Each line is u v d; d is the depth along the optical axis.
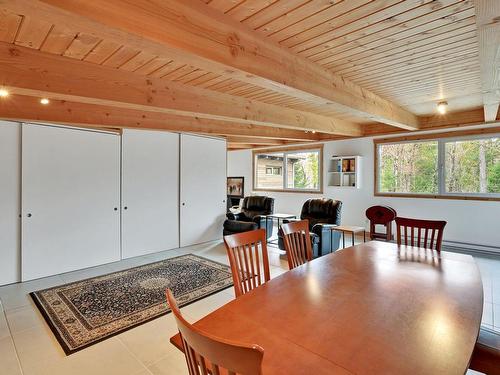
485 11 1.46
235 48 1.90
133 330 2.55
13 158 3.68
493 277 3.77
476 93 3.68
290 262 2.25
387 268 1.97
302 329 1.19
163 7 1.55
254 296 1.52
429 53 2.44
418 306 1.38
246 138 6.96
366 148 6.49
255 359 0.63
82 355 2.20
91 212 4.35
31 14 1.29
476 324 1.21
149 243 5.05
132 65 2.60
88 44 2.14
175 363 2.11
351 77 3.04
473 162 5.17
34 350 2.26
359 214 6.62
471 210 5.16
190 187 5.65
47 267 3.94
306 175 7.85
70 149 4.14
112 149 4.57
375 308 1.37
